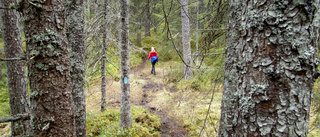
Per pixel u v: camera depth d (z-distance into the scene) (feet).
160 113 19.07
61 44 5.25
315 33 3.51
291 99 3.54
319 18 3.51
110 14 17.16
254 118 3.98
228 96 4.90
